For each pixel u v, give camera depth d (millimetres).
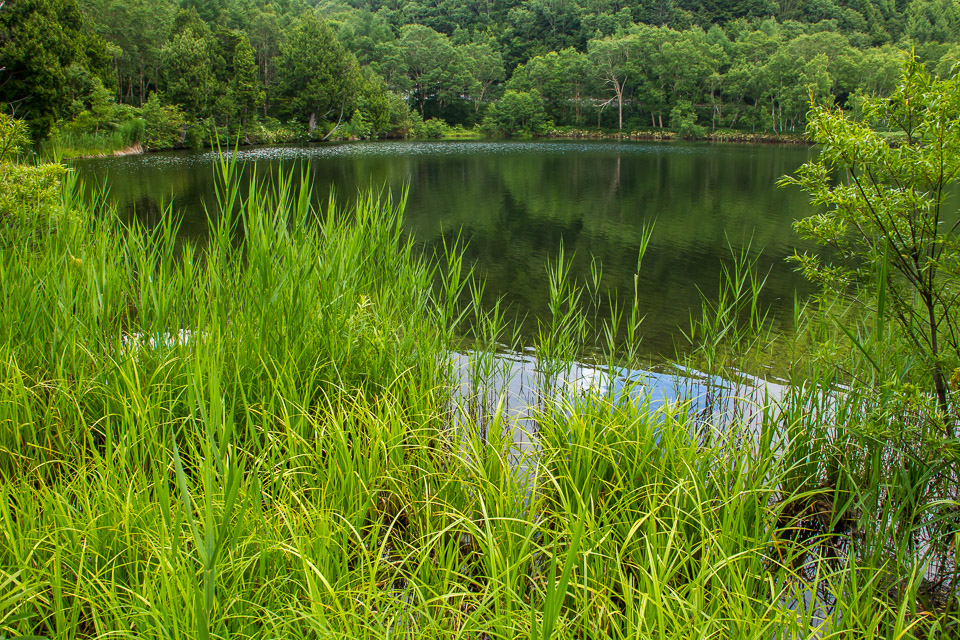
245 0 69000
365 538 2295
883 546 2346
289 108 54844
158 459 2402
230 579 1918
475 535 2150
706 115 65500
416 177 23516
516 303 7418
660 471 2521
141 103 45500
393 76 71188
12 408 2744
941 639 1955
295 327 3365
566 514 2338
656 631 1812
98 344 3301
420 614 1919
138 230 4121
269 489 2533
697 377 4320
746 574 2021
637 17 92062
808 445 2965
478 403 3949
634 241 11664
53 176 4648
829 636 1689
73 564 1997
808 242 11367
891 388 2484
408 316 4047
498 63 79125
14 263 3701
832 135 2494
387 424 2912
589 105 71688
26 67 23766
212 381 1599
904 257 2566
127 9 44125
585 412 2908
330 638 1606
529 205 16578
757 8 91188
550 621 1457
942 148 2307
